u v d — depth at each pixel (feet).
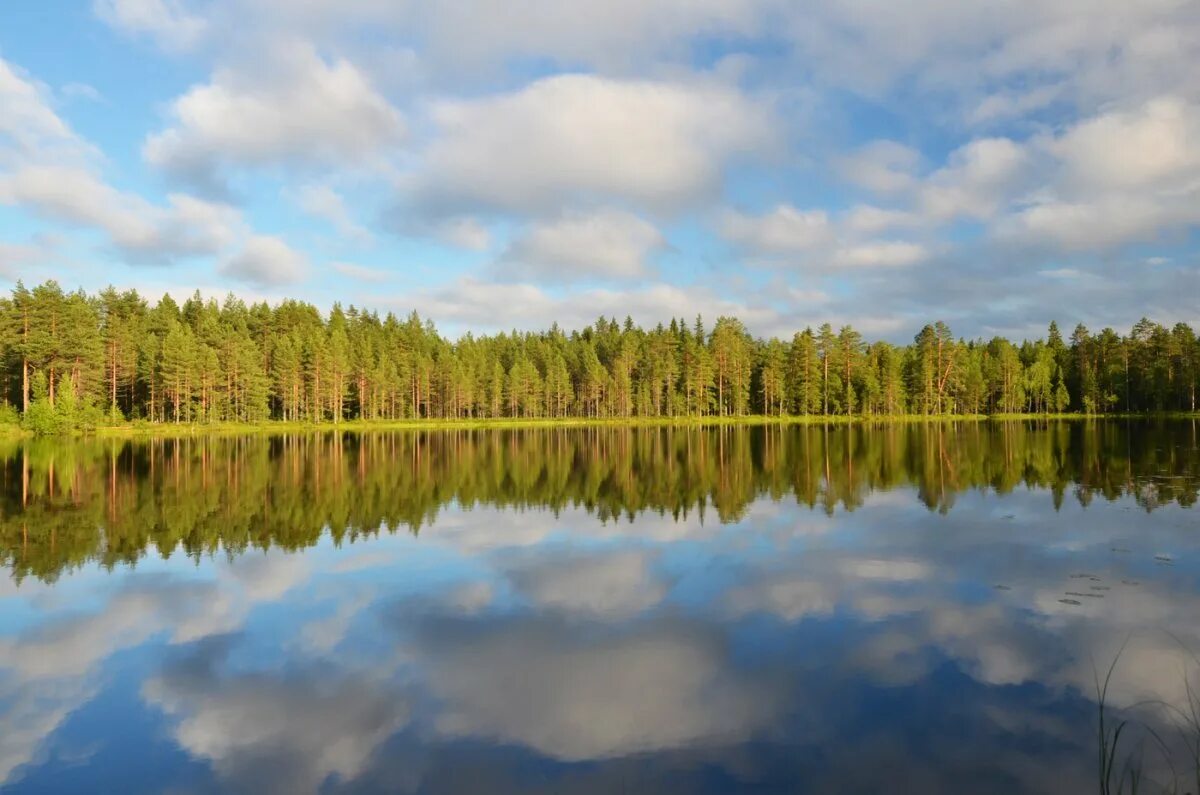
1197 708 33.24
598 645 42.11
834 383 378.12
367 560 63.93
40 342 245.04
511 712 33.76
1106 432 223.71
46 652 42.06
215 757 30.14
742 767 28.73
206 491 110.11
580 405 476.13
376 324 521.65
